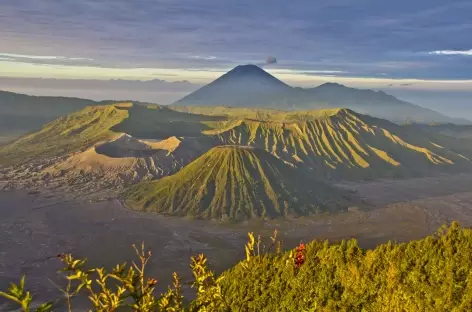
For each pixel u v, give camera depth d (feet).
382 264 82.07
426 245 78.48
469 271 69.26
